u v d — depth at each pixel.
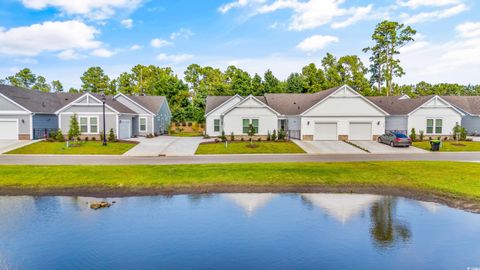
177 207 13.37
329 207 13.39
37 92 40.81
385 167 19.83
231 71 84.00
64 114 33.94
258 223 11.63
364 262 8.80
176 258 9.02
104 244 9.91
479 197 14.08
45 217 12.17
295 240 10.21
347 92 35.41
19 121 33.59
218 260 8.92
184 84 70.88
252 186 16.28
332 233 10.75
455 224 11.47
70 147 28.69
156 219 12.02
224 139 34.03
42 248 9.62
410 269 8.41
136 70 89.00
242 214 12.57
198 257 9.09
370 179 17.17
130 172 18.41
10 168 19.23
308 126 35.38
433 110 37.06
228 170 19.06
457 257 9.06
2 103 33.31
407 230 10.96
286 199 14.45
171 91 68.12
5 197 14.55
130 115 38.47
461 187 15.39
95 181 16.64
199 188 15.95
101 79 85.81
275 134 34.88
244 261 8.87
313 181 17.00
